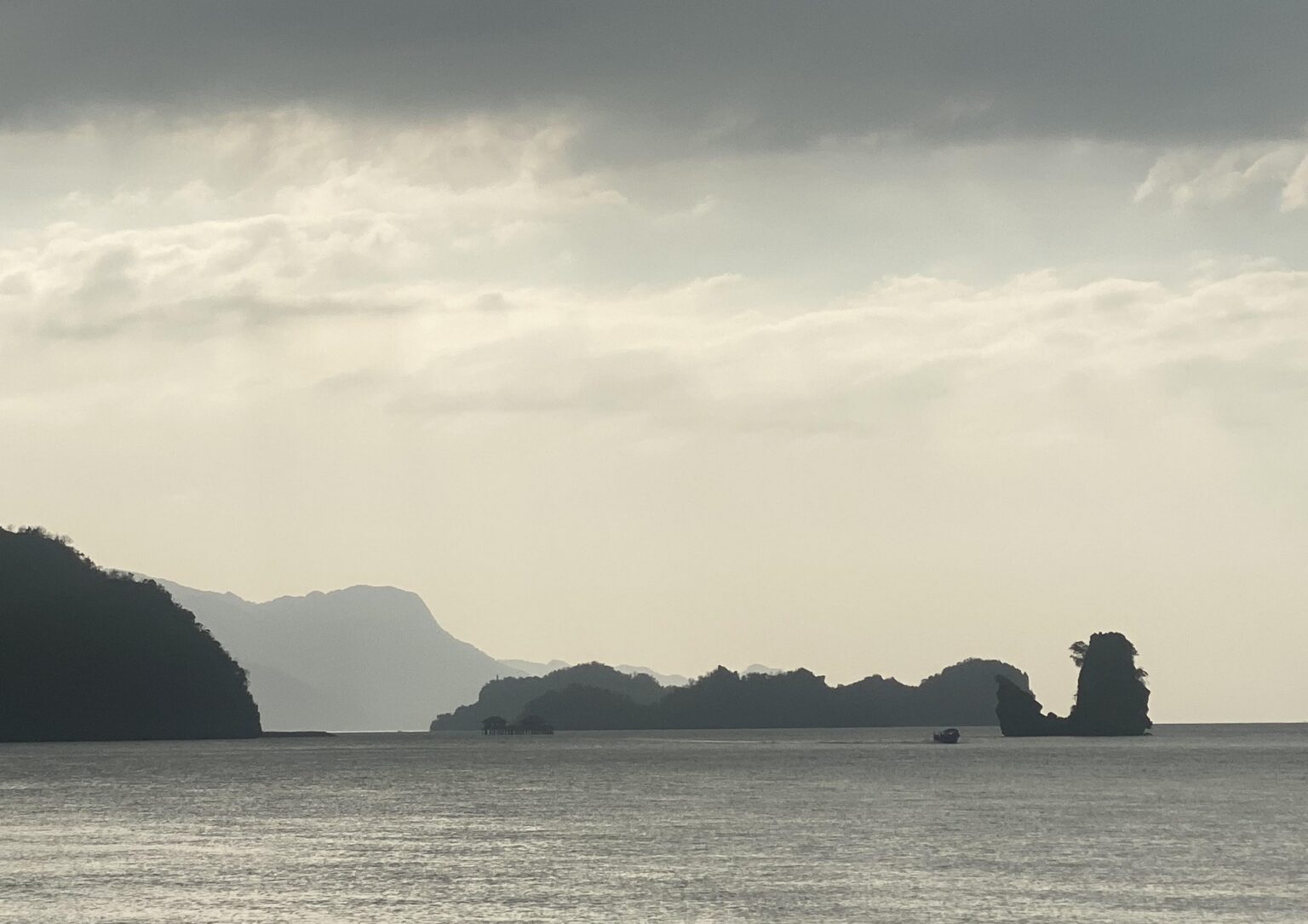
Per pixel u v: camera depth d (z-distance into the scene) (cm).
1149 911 15450
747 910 15650
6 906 16012
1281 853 19788
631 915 15388
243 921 15175
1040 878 17675
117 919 15300
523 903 16125
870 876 17875
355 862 19400
